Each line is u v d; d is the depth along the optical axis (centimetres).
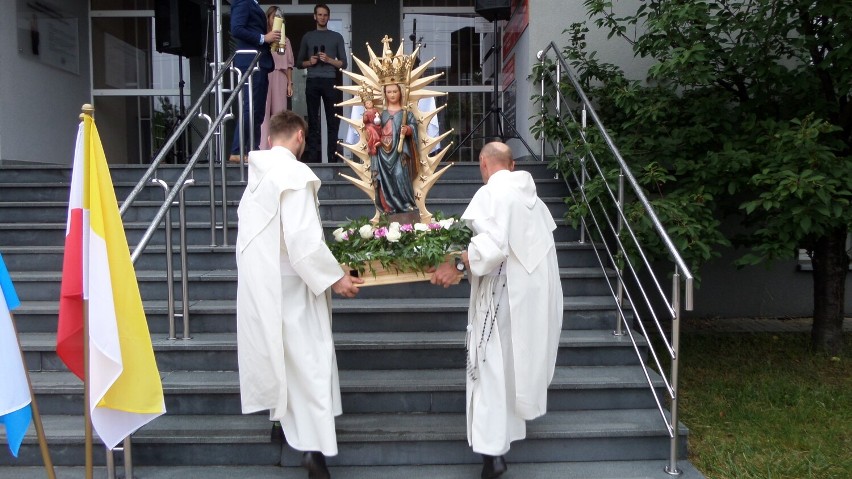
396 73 370
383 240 338
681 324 671
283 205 310
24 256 509
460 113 885
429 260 327
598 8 527
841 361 546
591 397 392
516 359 322
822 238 561
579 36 604
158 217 385
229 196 564
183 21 748
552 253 343
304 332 318
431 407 383
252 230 316
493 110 693
